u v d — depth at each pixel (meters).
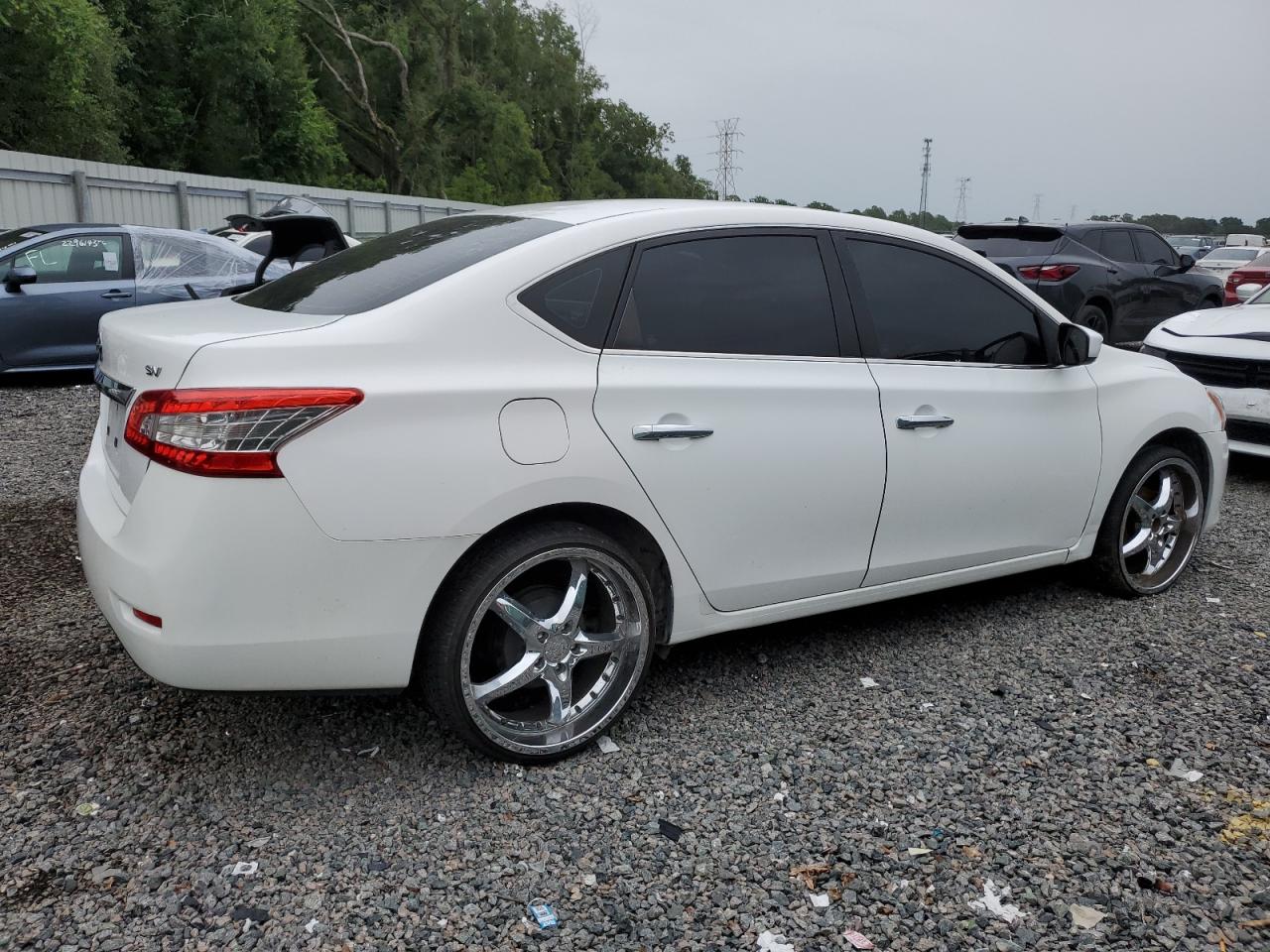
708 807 2.87
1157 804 2.93
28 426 7.62
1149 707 3.53
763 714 3.43
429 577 2.74
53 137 25.20
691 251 3.27
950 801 2.93
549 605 3.09
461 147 55.69
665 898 2.48
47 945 2.25
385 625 2.72
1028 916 2.46
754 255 3.40
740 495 3.25
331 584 2.64
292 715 3.33
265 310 3.10
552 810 2.83
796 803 2.90
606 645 3.12
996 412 3.88
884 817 2.84
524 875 2.55
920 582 3.86
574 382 2.93
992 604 4.50
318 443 2.57
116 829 2.69
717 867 2.61
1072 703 3.55
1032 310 4.09
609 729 3.24
